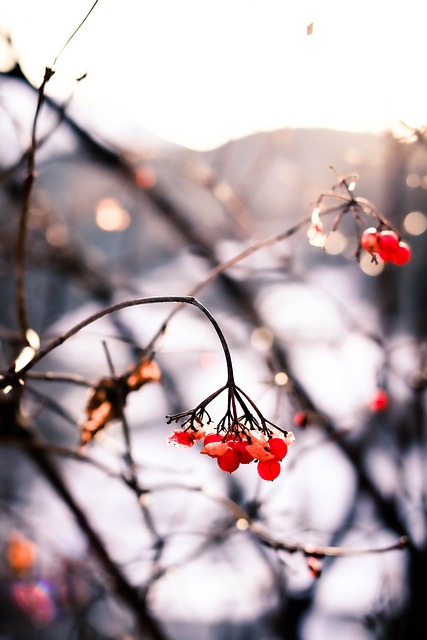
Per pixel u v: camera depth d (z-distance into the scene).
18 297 0.62
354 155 1.02
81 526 0.92
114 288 1.22
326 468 1.27
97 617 1.04
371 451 1.09
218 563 1.26
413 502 1.00
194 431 0.51
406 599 0.98
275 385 0.71
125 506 1.27
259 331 1.01
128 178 1.00
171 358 1.52
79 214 1.29
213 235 1.25
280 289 1.55
